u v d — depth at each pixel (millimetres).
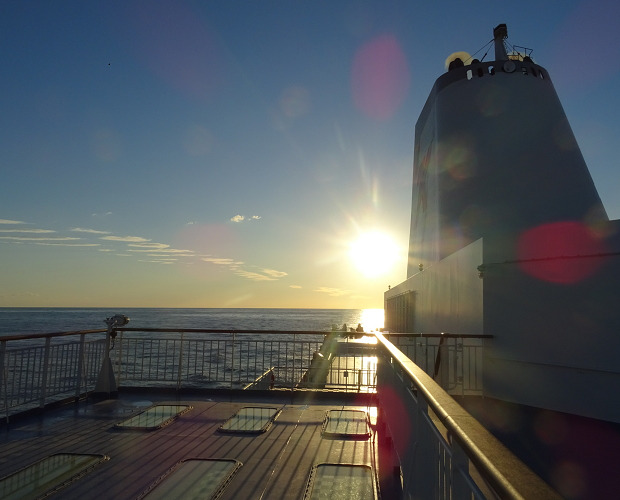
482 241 8672
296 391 8383
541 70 13469
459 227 12023
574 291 7449
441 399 2033
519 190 11859
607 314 7023
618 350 6832
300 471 4676
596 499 4387
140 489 4195
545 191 11867
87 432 6055
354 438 5789
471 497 1754
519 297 8133
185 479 4426
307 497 4043
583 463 5305
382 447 5426
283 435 5938
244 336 54625
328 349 14758
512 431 6598
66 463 4859
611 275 7043
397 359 3396
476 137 12570
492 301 8477
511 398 8094
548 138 12430
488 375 8469
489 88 12891
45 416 6891
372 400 8078
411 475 3078
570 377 7410
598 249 7238
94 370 8438
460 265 9750
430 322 12172
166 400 8023
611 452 5648
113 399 8070
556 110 13000
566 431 6531
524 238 8219
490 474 1196
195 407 7516
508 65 12992
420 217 15789
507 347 8195
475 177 12266
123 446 5465
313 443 5594
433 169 13875
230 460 4969
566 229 7691
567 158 12367
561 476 4949
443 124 13344
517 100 12695
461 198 12281
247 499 4008
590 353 7148
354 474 4582
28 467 4730
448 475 2051
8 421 6395
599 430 6559
